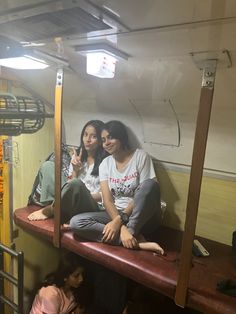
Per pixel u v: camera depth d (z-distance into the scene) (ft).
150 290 7.36
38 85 7.02
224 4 2.73
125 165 6.69
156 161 7.12
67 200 6.36
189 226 4.26
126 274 5.22
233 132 5.69
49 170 7.34
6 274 7.00
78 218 5.91
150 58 4.72
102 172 6.83
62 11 3.07
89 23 3.41
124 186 6.59
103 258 5.49
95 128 7.30
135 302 7.05
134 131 7.11
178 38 3.74
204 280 4.85
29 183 7.94
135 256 5.40
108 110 7.11
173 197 7.05
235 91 4.90
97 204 6.92
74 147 8.34
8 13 3.18
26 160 7.72
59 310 7.11
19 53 4.39
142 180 6.49
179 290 4.54
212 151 6.20
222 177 6.30
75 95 7.16
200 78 4.89
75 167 7.58
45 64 5.28
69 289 7.61
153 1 2.74
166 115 6.29
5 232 7.49
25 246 7.92
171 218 7.14
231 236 6.38
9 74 6.63
